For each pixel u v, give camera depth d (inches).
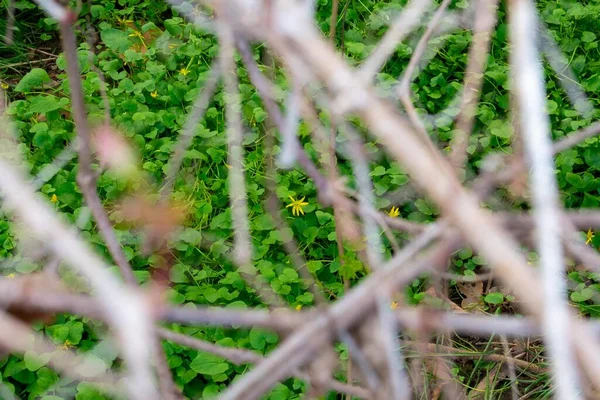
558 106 162.7
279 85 159.2
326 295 129.6
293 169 148.1
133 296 25.9
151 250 133.9
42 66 191.5
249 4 27.0
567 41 178.1
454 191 24.6
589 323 31.3
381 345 31.9
